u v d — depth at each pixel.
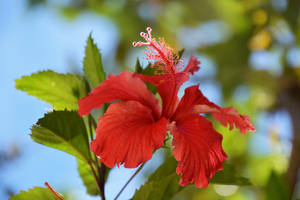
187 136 0.85
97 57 0.89
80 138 0.86
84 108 0.84
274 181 0.94
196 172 0.84
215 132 0.85
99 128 0.84
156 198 0.85
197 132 0.85
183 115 0.87
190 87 0.88
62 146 0.85
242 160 1.45
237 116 0.86
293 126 1.39
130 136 0.84
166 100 0.87
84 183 0.89
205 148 0.85
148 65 0.90
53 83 0.88
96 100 0.84
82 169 0.89
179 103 0.87
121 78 0.85
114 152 0.84
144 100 0.86
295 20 1.59
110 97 0.85
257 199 1.26
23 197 0.84
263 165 1.47
